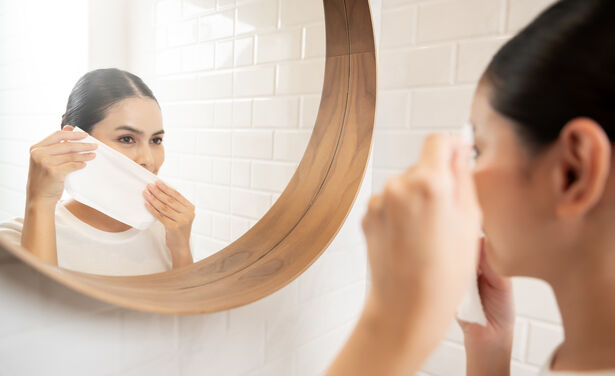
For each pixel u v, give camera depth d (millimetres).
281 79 692
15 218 368
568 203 323
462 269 264
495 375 669
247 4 612
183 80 518
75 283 385
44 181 385
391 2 922
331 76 798
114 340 487
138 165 471
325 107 794
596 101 321
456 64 840
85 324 458
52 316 428
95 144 425
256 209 672
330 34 783
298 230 724
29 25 362
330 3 773
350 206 742
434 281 257
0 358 394
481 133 412
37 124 376
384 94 949
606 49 323
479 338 671
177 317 559
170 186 518
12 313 398
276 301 724
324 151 803
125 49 444
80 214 421
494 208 388
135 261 482
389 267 270
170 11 493
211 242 591
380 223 279
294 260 676
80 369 457
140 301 448
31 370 416
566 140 311
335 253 871
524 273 399
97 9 417
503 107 383
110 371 486
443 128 867
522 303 800
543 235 361
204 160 564
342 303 907
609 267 330
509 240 386
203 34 544
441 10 851
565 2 373
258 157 659
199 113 547
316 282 822
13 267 394
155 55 479
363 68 803
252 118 645
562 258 360
